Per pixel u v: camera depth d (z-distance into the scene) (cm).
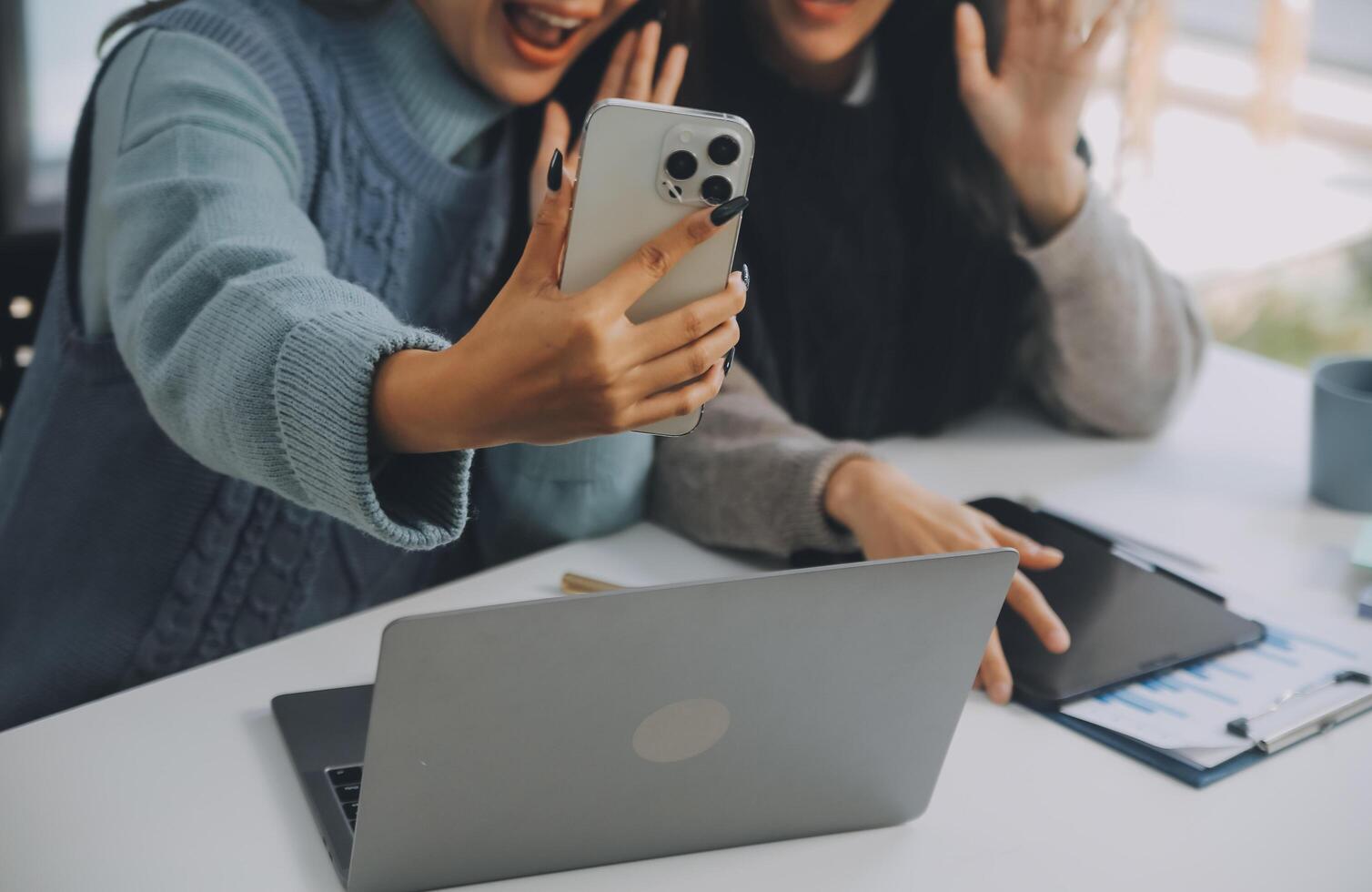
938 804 79
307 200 105
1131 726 85
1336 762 84
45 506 107
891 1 126
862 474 104
